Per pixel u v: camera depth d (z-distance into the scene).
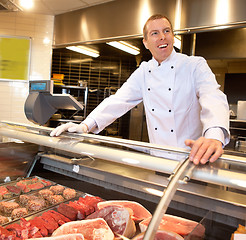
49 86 1.42
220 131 0.86
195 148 0.73
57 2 3.68
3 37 4.28
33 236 0.84
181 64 1.47
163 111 1.56
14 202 1.06
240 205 0.66
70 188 1.10
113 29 3.57
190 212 0.72
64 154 1.10
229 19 2.61
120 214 0.86
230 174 0.67
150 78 1.61
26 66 4.34
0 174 1.25
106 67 4.79
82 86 4.21
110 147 0.92
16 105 4.39
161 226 0.69
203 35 3.32
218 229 0.68
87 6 3.81
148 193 0.81
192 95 1.49
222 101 1.08
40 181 1.18
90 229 0.84
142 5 3.26
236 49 3.13
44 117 1.52
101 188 0.97
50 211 0.99
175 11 2.97
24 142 1.21
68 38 4.09
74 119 4.33
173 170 0.72
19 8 2.62
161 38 1.40
